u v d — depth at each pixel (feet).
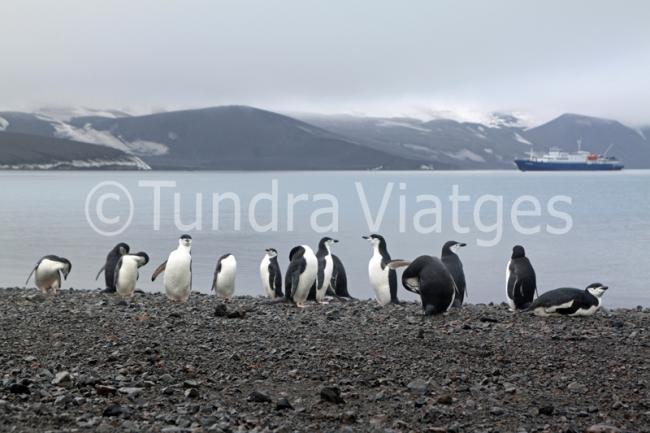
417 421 29.40
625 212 252.42
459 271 60.08
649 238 162.71
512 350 42.01
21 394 29.89
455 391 33.71
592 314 55.88
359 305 64.34
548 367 38.29
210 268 109.50
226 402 30.91
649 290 94.12
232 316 51.62
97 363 36.09
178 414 28.45
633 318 56.49
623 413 31.24
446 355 40.22
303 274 62.39
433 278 53.31
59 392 30.40
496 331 47.96
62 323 46.16
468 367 38.04
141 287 89.56
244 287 92.32
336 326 48.70
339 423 28.78
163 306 57.62
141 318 48.91
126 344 40.11
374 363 38.01
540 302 55.47
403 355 39.88
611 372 37.73
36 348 38.75
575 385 34.86
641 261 123.03
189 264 64.23
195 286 92.89
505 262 122.72
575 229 186.29
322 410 30.32
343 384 34.19
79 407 28.81
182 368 35.65
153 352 38.40
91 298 63.31
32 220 202.39
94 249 132.77
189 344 40.81
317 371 36.04
